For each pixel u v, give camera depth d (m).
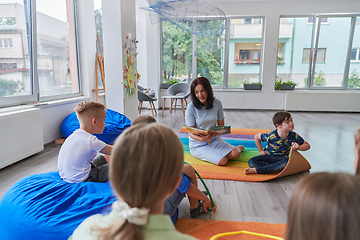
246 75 6.91
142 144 0.47
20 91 3.15
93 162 1.82
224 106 6.80
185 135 3.88
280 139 2.41
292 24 6.52
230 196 1.94
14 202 1.38
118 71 3.73
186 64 6.97
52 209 1.33
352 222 0.39
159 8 3.57
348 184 0.41
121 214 0.47
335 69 6.66
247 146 3.22
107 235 0.46
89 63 4.45
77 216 1.28
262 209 1.75
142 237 0.45
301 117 5.66
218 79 6.98
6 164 2.49
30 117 2.80
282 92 6.57
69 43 4.14
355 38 6.45
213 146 2.62
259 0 6.17
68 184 1.54
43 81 3.59
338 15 6.33
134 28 4.14
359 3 6.01
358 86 6.70
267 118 5.52
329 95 6.30
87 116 1.64
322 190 0.42
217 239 1.38
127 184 0.48
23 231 1.26
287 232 0.47
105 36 3.66
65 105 3.78
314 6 6.14
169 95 6.16
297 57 6.68
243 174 2.33
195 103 2.61
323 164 2.67
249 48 6.75
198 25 4.12
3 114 2.48
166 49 6.93
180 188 1.46
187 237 0.49
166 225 0.48
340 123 4.98
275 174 2.33
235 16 6.52
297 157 2.29
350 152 3.11
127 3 3.80
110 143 3.33
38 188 1.49
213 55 6.86
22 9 3.06
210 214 1.68
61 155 1.66
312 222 0.42
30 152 2.82
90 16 4.44
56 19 3.79
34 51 3.26
